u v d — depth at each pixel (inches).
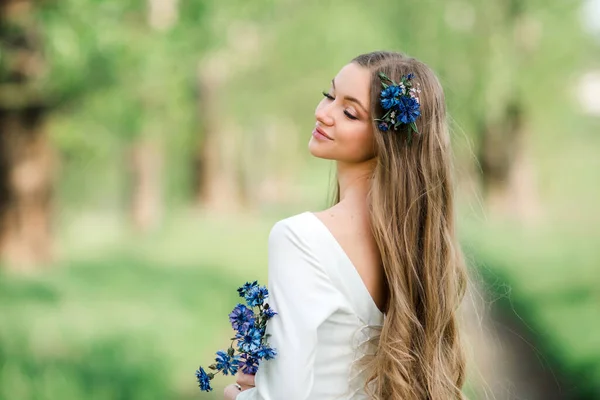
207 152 1073.5
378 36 608.4
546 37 697.6
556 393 295.7
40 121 492.1
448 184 95.8
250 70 737.0
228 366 89.1
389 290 91.5
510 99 708.0
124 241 800.3
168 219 1005.2
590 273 579.5
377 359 89.4
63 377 275.4
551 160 1027.3
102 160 609.0
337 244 89.3
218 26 477.7
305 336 84.0
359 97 93.0
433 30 626.5
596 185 1109.7
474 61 643.5
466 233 120.6
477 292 113.0
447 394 92.3
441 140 95.2
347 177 95.7
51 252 516.7
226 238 827.4
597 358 331.6
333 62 629.0
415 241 92.6
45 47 402.3
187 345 353.4
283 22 651.5
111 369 292.7
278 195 1571.1
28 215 503.8
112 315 394.0
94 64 408.2
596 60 818.8
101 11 392.5
